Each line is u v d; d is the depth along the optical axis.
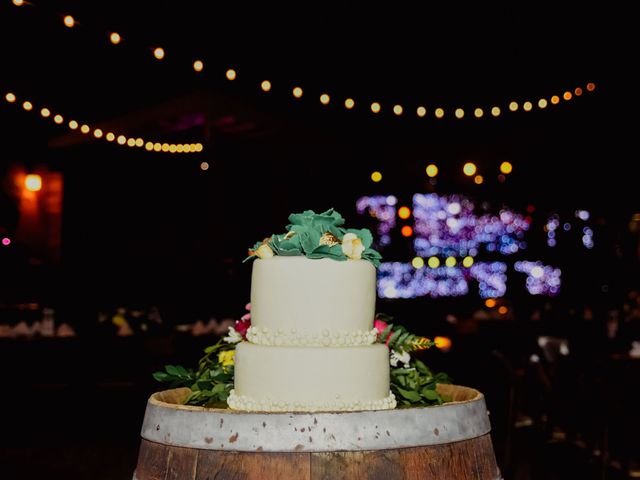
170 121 11.40
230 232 14.51
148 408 2.55
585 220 15.33
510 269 15.67
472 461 2.48
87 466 6.73
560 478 6.57
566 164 14.38
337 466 2.30
